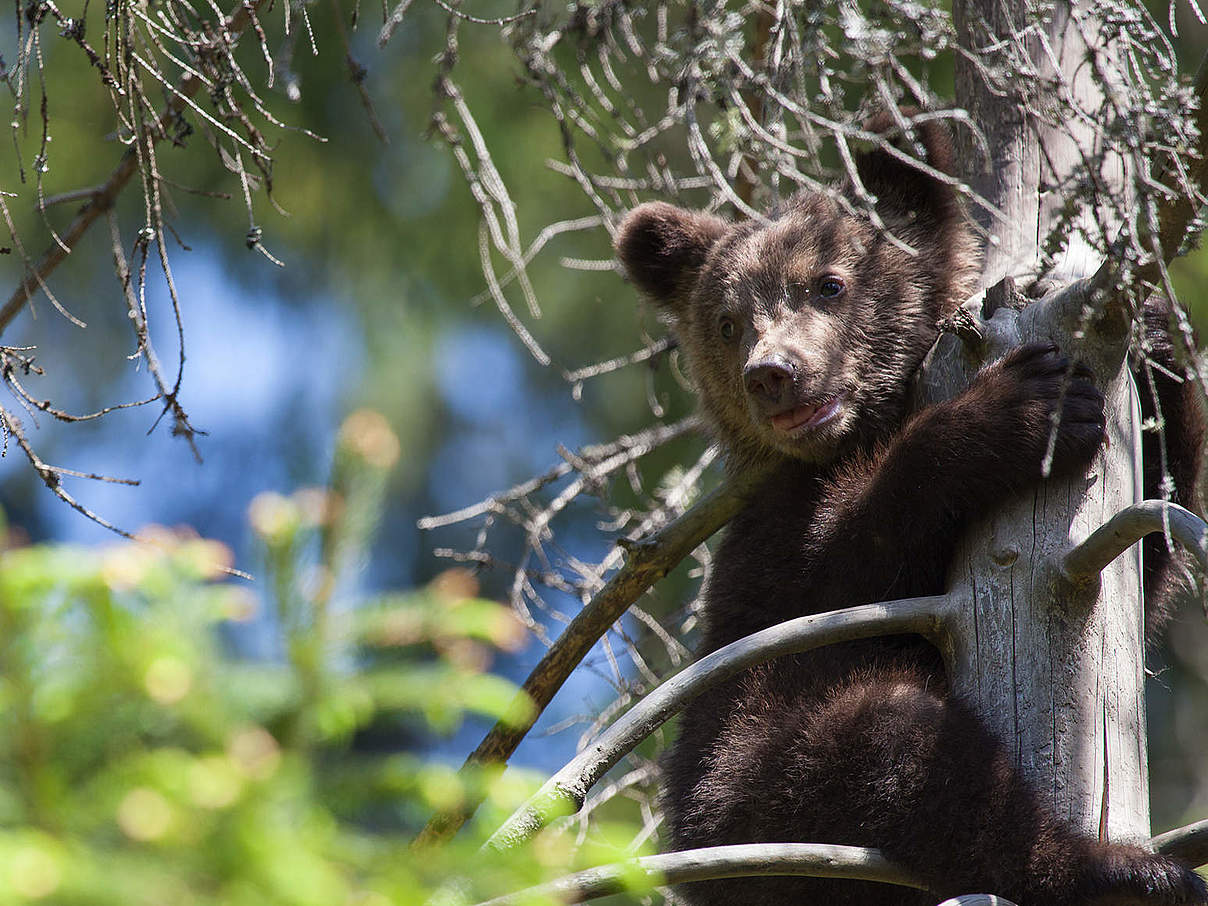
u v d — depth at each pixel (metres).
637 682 10.48
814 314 9.60
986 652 6.95
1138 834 6.62
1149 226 5.73
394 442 3.52
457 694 3.44
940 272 9.79
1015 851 6.62
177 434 7.21
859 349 9.59
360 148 17.33
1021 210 8.34
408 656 3.54
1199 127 6.24
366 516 3.46
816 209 10.16
